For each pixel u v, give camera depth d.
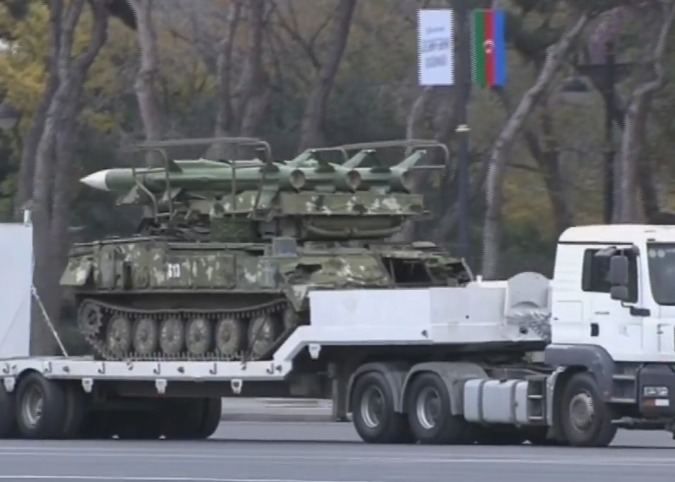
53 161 156.50
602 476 63.81
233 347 97.88
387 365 91.00
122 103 189.75
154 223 103.50
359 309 90.62
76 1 155.75
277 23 187.50
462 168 130.00
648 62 146.38
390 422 90.19
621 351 84.06
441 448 84.00
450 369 88.69
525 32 152.12
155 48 154.38
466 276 100.06
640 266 83.94
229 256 97.50
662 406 83.25
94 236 188.25
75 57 173.88
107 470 70.31
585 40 150.00
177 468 70.69
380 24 188.12
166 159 101.38
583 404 85.00
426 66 119.69
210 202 101.12
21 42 177.00
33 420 103.25
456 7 138.12
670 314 83.69
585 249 85.62
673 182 165.50
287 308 95.31
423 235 169.25
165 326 101.25
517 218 189.50
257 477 65.31
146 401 104.56
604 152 155.62
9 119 190.00
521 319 89.62
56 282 154.62
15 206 176.88
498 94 167.75
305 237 98.94
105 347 104.31
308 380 95.31
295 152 182.75
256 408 136.12
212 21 185.88
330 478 64.44
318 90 159.50
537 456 75.81
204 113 188.38
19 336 107.69
